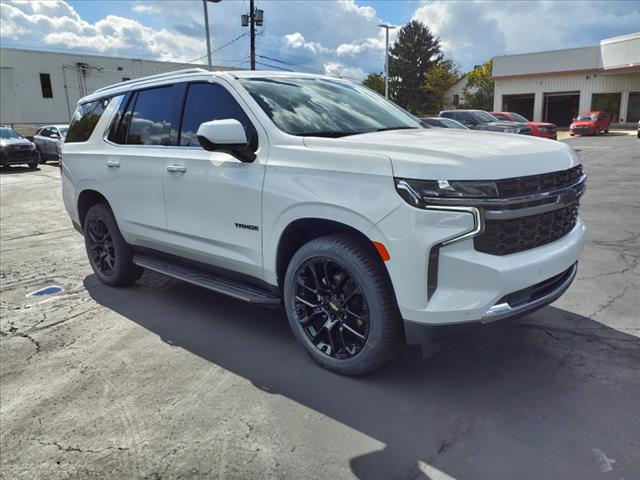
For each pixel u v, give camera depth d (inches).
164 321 162.7
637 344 133.6
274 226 125.6
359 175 108.4
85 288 200.4
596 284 178.9
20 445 101.7
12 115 1471.5
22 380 127.6
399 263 103.1
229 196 135.7
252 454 95.7
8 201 451.8
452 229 99.3
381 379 121.0
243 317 164.6
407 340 108.3
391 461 92.4
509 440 96.7
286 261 132.2
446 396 112.8
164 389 120.5
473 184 98.6
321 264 122.0
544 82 1413.6
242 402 113.4
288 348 140.3
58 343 148.9
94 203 204.5
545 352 130.8
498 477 87.1
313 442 98.6
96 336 152.9
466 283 101.2
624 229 257.1
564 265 114.5
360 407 109.8
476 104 1843.0
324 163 115.1
